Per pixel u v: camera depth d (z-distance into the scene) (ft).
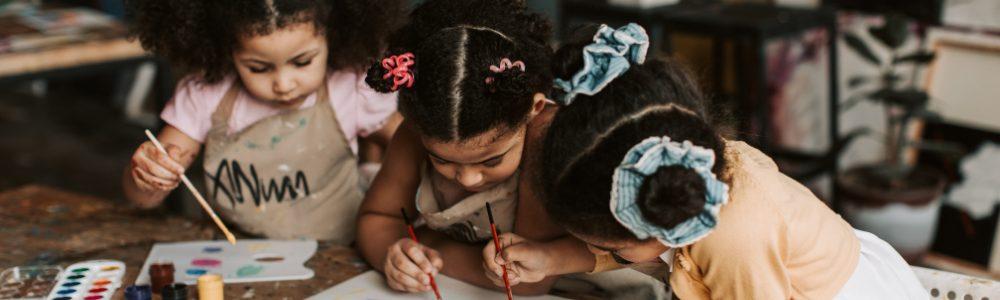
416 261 4.61
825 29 10.02
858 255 4.20
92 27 9.02
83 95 15.71
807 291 3.99
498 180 4.45
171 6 5.20
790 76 10.52
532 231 4.66
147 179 4.99
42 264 5.08
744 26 8.78
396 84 3.93
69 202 5.99
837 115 9.74
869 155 10.12
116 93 15.17
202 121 5.62
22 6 9.86
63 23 9.15
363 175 6.39
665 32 9.30
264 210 5.69
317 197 5.75
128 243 5.39
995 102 9.10
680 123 3.53
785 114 10.67
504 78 3.85
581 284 4.95
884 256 4.53
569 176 3.60
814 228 3.92
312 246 5.34
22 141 13.70
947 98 9.44
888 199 8.90
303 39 4.99
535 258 4.44
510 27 4.18
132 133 14.11
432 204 4.91
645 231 3.50
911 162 9.83
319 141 5.65
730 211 3.75
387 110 5.78
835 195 9.59
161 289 4.71
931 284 4.58
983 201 9.39
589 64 3.65
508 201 4.68
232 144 5.58
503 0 4.26
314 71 5.20
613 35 3.70
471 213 4.76
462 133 3.94
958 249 9.67
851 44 9.17
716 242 3.76
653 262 4.54
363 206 5.25
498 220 4.77
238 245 5.34
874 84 9.86
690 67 3.88
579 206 3.60
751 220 3.74
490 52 3.96
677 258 3.98
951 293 4.53
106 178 12.42
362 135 5.93
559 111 3.76
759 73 8.82
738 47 10.83
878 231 9.05
